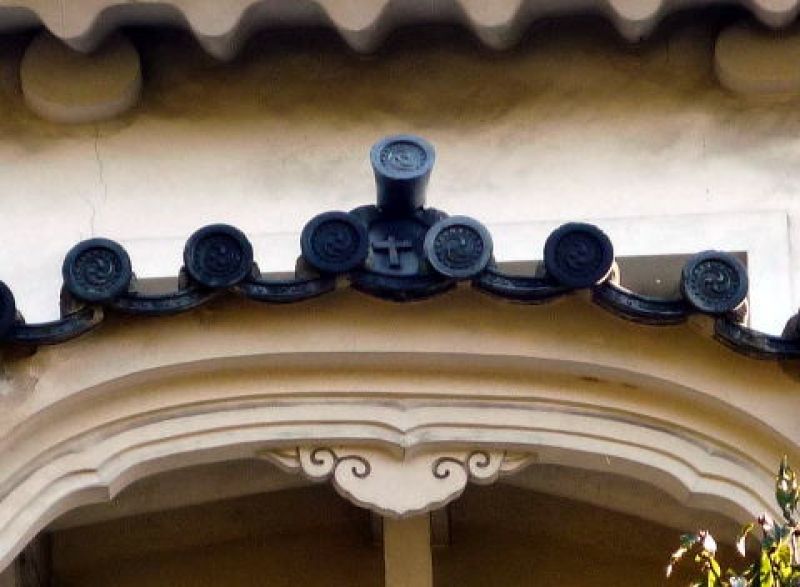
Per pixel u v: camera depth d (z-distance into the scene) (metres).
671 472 10.12
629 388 10.17
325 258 9.95
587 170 10.78
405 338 10.16
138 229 10.73
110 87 10.93
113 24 10.93
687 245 10.53
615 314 10.04
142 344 10.16
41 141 10.95
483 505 11.23
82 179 10.86
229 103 11.02
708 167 10.76
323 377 10.21
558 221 10.64
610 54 11.03
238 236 10.02
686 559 11.10
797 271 10.47
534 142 10.86
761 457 10.09
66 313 10.06
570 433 10.16
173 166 10.88
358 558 11.31
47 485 10.12
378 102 11.00
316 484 11.19
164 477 10.79
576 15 11.03
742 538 9.49
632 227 10.59
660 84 10.96
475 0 10.80
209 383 10.22
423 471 10.18
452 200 10.73
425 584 10.73
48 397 10.10
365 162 10.88
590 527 11.21
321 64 11.08
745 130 10.84
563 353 10.12
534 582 11.23
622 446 10.16
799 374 10.05
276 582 11.29
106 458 10.17
